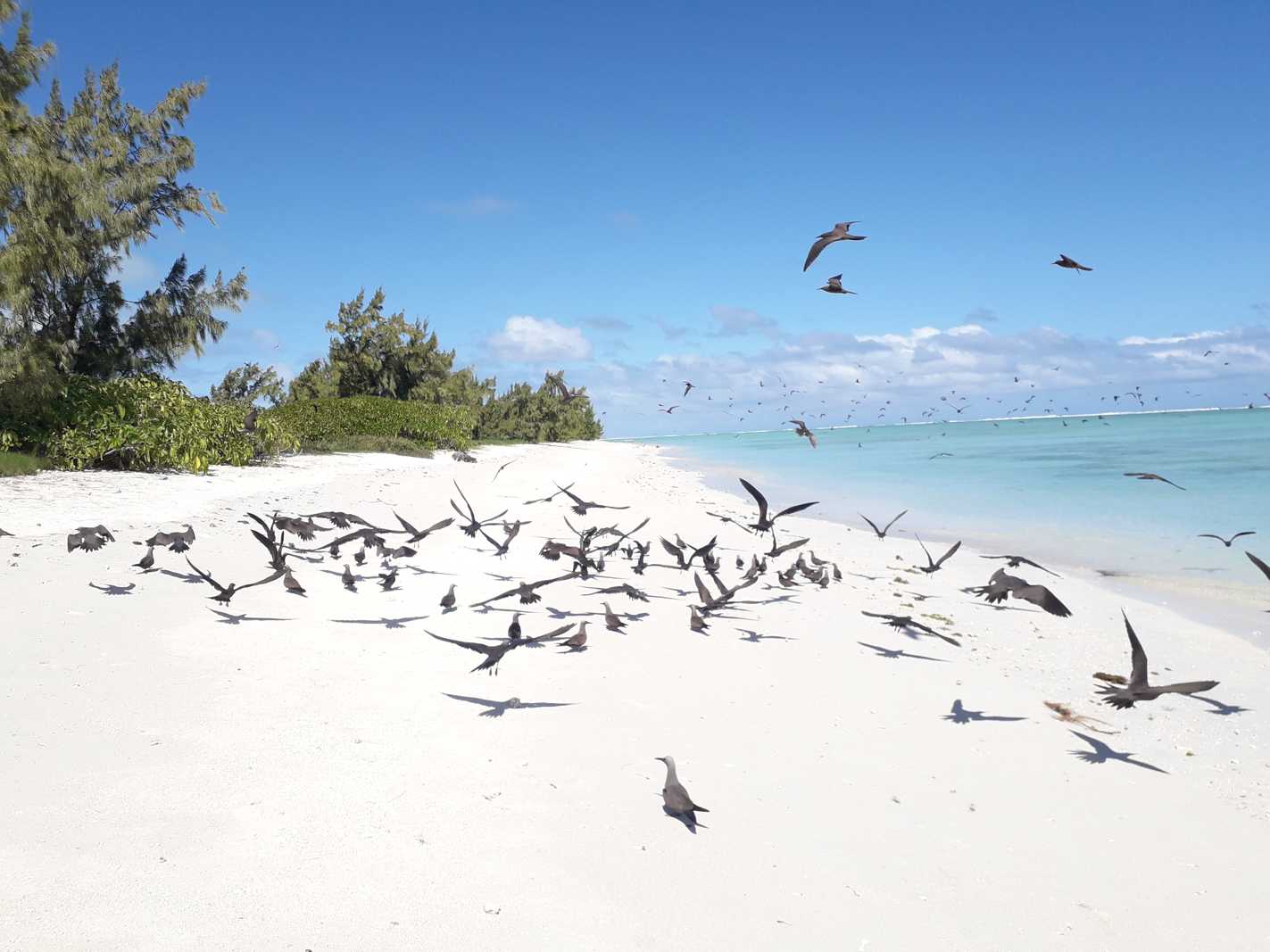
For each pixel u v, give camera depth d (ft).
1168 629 38.60
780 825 17.34
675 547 36.73
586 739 21.08
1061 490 100.78
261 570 37.76
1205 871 17.13
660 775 19.22
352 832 15.64
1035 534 68.33
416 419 153.79
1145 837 18.45
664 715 23.26
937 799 19.40
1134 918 15.15
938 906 14.92
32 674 22.31
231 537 45.52
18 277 71.61
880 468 155.63
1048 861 16.97
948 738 23.41
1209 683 18.38
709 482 131.95
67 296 91.45
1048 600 21.22
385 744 19.77
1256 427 292.40
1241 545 60.39
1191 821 19.47
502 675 25.75
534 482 101.86
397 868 14.57
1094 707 27.66
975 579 50.62
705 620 34.99
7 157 71.92
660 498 95.91
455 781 18.13
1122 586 48.16
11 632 25.76
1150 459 146.51
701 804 17.94
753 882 15.14
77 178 77.25
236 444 91.45
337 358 202.69
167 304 97.96
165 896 13.24
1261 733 25.70
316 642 27.76
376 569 40.50
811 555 45.88
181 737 19.22
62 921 12.39
